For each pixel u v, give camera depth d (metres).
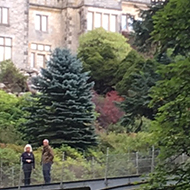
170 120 17.30
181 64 17.14
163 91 17.56
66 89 33.28
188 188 16.48
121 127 39.38
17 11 58.91
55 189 24.19
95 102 42.50
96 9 63.88
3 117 35.50
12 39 58.47
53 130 32.53
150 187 17.09
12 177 24.28
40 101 33.31
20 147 31.39
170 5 17.61
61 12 64.69
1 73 47.16
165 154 17.42
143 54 47.44
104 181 26.98
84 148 32.75
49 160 24.16
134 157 28.84
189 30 17.70
